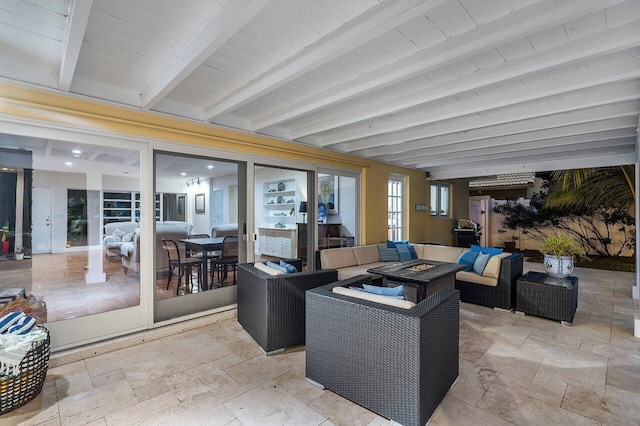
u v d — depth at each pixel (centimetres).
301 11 184
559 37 208
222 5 171
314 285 308
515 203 1002
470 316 382
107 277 317
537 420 191
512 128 396
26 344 209
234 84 288
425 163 653
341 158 523
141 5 176
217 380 240
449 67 253
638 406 204
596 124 377
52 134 271
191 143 354
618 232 822
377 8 175
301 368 258
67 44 189
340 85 287
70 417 197
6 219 277
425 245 558
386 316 187
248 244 411
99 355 283
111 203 321
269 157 431
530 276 411
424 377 179
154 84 274
